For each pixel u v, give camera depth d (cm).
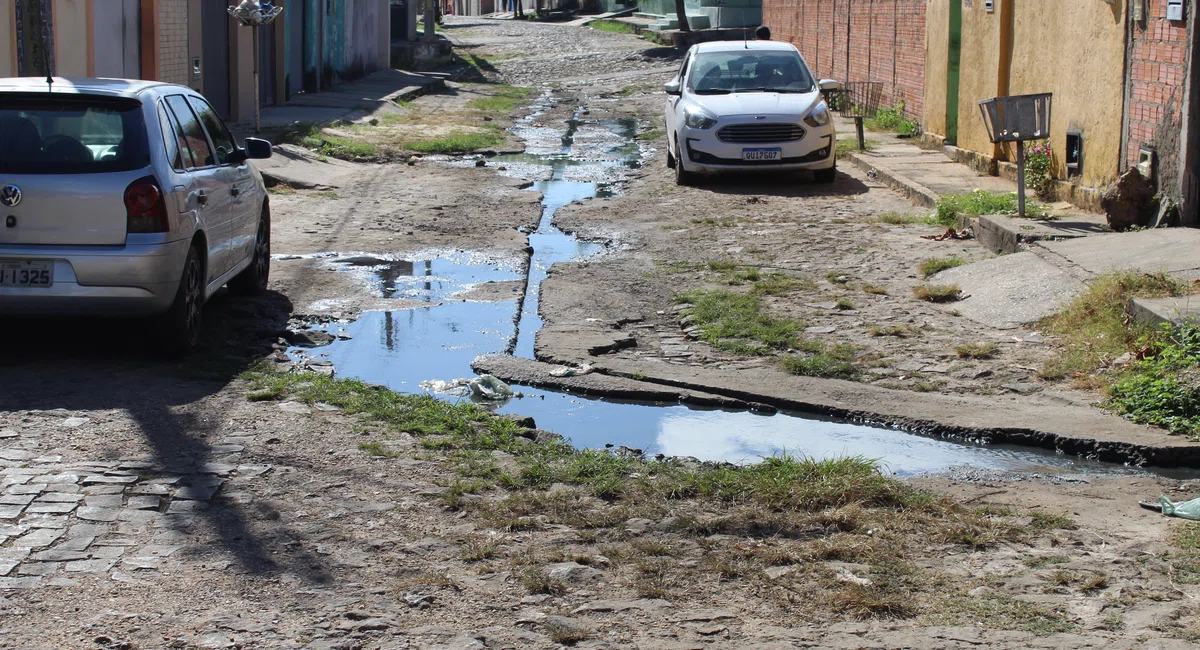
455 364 807
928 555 487
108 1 1695
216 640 405
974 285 986
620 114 2817
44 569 457
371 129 2250
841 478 555
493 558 480
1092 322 840
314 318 914
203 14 2105
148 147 737
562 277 1068
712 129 1620
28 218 711
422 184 1644
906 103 2142
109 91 749
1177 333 762
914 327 891
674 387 756
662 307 966
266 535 497
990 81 1570
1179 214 1073
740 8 4519
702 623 424
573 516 524
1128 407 695
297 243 1220
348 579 458
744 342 853
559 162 1952
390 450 607
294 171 1647
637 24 5188
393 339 867
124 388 698
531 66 4206
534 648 404
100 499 528
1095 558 483
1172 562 477
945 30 1825
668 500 546
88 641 402
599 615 430
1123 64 1184
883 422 701
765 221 1361
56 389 692
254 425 639
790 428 696
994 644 405
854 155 1830
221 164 871
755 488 551
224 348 809
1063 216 1214
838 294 1002
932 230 1284
